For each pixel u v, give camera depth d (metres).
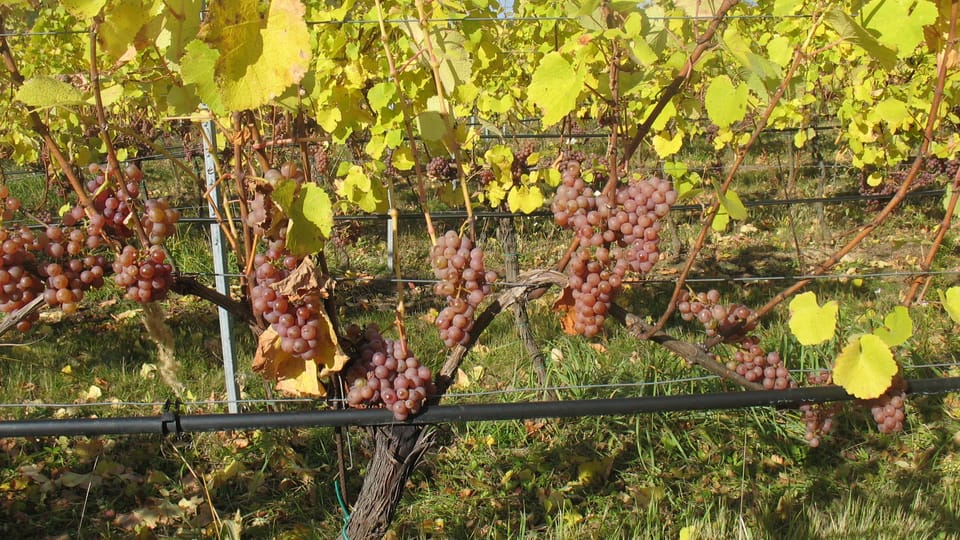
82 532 3.26
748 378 2.23
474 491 3.57
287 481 3.58
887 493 3.50
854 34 1.80
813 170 9.37
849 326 4.79
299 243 1.79
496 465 3.74
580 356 4.45
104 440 3.89
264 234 1.88
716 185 1.91
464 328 2.00
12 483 3.52
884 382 2.00
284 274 1.93
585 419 3.99
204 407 4.07
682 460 3.81
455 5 2.48
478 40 2.50
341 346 2.04
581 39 1.87
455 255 1.94
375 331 2.07
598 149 7.93
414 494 3.53
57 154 1.81
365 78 2.70
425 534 3.26
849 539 3.09
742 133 5.76
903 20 1.87
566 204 2.00
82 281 1.86
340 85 2.52
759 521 3.22
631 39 1.85
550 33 4.00
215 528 3.23
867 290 5.80
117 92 1.99
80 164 2.78
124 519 3.32
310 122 3.20
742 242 7.45
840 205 8.12
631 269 2.00
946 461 3.80
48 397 4.29
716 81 1.89
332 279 1.93
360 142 4.55
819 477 3.69
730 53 1.91
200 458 3.75
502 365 4.56
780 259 6.96
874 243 7.26
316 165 5.55
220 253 3.78
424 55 2.26
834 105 7.65
